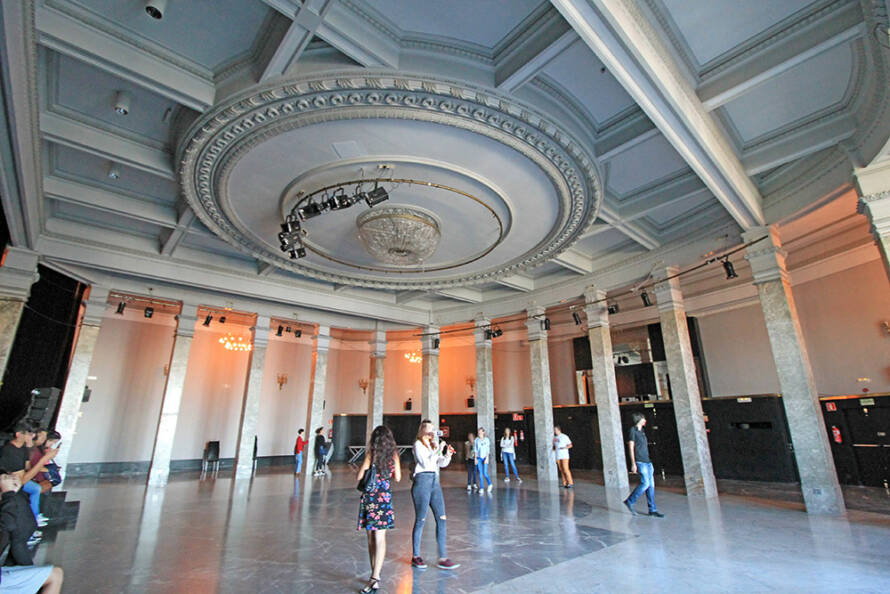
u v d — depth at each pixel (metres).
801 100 6.05
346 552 4.96
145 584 3.96
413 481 4.61
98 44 4.67
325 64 4.93
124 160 6.37
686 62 5.32
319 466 13.56
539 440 11.62
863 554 4.57
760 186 7.87
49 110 5.75
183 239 10.16
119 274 11.04
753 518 6.45
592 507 7.55
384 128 5.64
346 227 8.27
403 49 4.99
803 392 7.06
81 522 6.58
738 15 4.82
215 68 5.25
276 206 7.54
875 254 9.55
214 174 6.49
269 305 13.42
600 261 10.91
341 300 13.25
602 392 10.46
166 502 8.40
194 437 15.01
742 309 12.81
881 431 9.24
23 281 8.53
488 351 13.34
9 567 2.89
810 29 4.83
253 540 5.51
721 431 11.85
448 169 6.45
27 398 9.01
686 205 8.45
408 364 18.84
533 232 8.36
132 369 14.30
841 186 6.46
